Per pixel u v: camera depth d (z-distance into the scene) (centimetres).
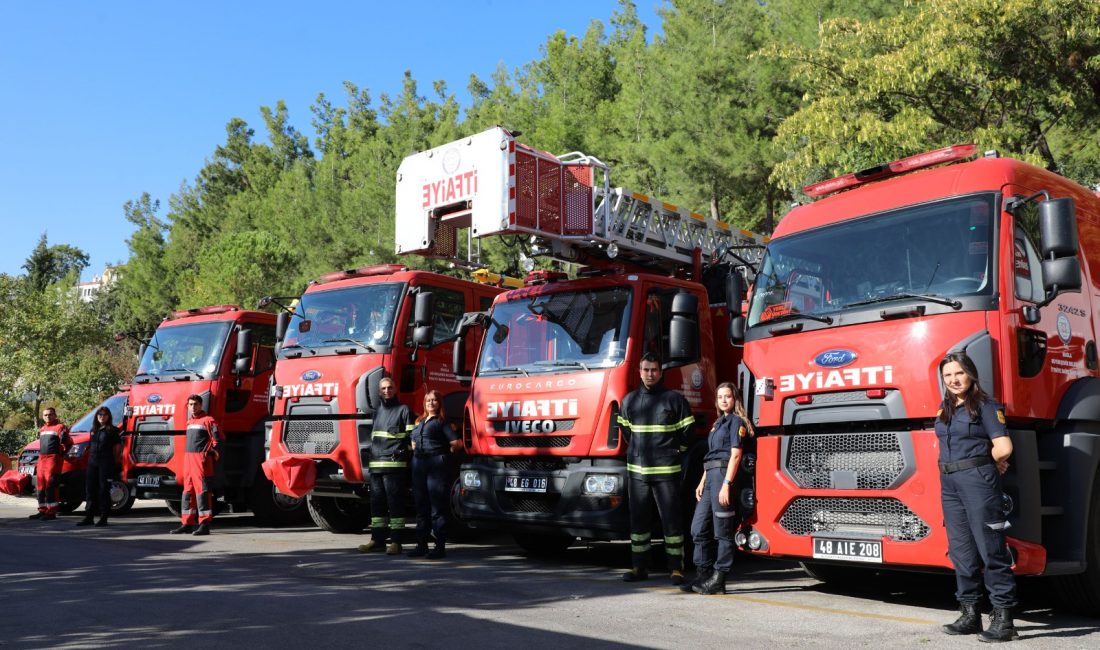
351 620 586
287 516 1305
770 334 682
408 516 1312
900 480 593
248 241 4353
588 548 1060
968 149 677
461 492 923
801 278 684
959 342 578
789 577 816
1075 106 1545
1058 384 613
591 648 510
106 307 5997
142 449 1304
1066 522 593
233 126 7188
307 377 1068
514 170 886
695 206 2314
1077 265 588
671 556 755
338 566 849
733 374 952
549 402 853
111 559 891
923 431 586
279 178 6241
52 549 976
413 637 537
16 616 601
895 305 612
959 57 1395
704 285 1054
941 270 611
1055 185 668
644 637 539
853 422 627
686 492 853
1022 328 590
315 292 1129
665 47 2502
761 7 2550
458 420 1090
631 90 2481
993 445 541
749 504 687
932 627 575
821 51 1603
